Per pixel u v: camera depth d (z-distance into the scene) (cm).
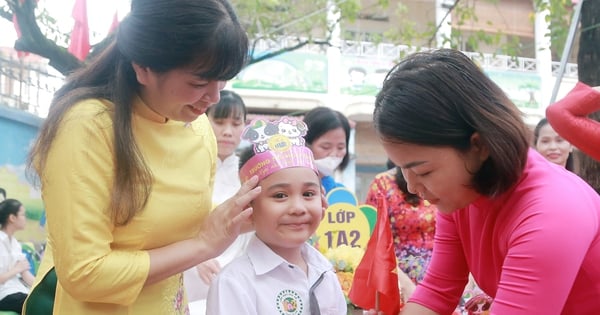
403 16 829
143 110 139
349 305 209
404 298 237
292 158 172
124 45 126
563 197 119
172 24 120
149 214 136
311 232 175
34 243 639
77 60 444
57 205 126
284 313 168
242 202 140
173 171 144
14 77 678
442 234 161
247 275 169
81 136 127
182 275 162
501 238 129
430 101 118
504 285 120
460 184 125
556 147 315
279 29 579
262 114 948
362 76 977
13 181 625
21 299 471
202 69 124
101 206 129
